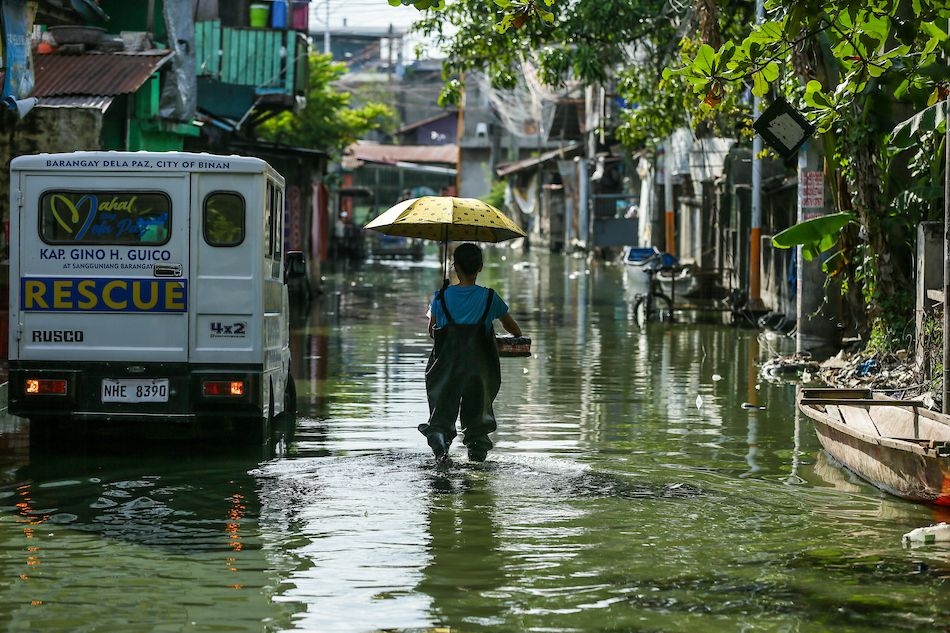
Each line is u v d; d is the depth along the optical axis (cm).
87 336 1627
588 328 3628
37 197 1625
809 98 1712
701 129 5072
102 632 943
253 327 1628
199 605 1006
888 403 1659
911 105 2523
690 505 1372
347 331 3466
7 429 1836
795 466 1608
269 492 1412
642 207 7606
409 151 14038
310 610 996
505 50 4031
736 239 4884
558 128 9344
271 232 1717
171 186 1622
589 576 1094
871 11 1534
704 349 3058
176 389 1628
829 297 2759
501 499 1385
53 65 2936
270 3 4659
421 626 960
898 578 1093
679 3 3509
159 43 3634
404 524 1269
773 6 1611
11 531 1234
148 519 1285
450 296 1576
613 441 1786
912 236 2588
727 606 1012
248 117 4838
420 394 2245
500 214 1606
